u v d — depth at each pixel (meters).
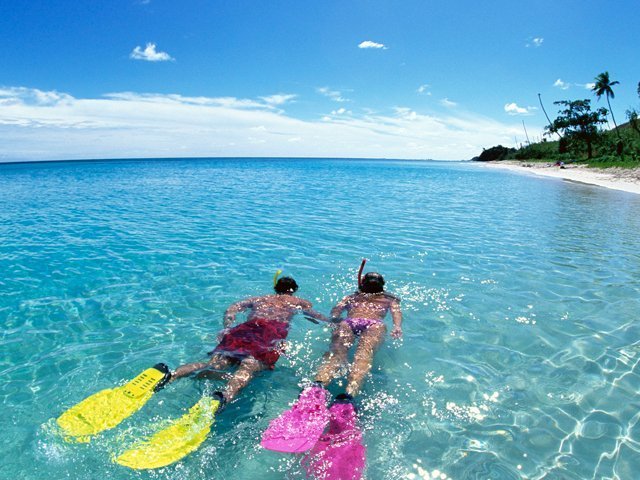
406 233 11.52
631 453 3.11
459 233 11.55
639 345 4.83
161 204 18.33
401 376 4.17
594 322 5.49
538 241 10.48
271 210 16.28
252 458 3.05
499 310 5.91
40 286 6.98
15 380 4.16
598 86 51.12
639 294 6.54
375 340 4.60
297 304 5.66
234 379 3.86
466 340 4.98
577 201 19.48
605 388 3.97
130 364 4.48
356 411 3.52
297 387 3.98
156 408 3.62
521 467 2.98
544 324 5.45
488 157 118.69
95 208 16.95
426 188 28.05
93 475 2.90
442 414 3.58
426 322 5.50
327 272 7.76
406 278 7.36
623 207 17.23
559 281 7.21
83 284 7.09
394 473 2.91
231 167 78.00
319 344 4.84
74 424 3.38
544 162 64.50
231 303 6.25
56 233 11.48
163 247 9.73
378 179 38.91
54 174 48.59
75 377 4.22
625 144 47.50
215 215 14.88
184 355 4.70
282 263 8.34
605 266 8.15
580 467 2.98
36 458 3.05
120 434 3.30
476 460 3.04
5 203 18.91
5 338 5.10
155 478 2.88
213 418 3.42
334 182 34.22
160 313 5.88
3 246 9.88
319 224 12.96
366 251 9.36
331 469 2.94
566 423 3.47
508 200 20.20
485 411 3.63
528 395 3.87
